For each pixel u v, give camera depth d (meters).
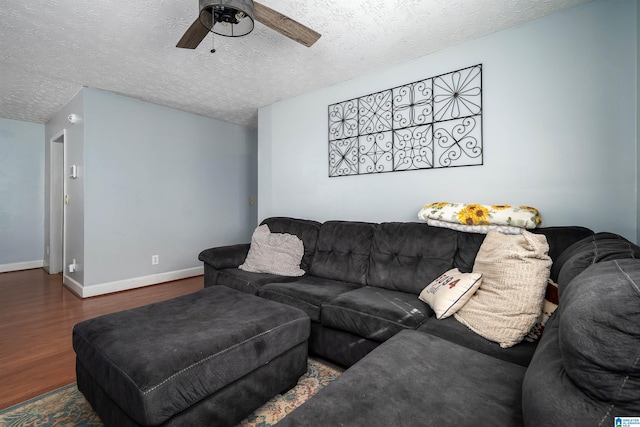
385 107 2.65
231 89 3.18
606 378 0.57
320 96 3.12
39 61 2.56
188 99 3.51
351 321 1.70
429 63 2.41
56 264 4.40
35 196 4.71
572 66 1.86
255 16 1.60
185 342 1.23
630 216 1.69
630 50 1.69
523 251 1.41
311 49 2.34
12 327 2.47
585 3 1.81
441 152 2.35
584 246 1.25
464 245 1.92
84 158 3.18
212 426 1.21
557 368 0.70
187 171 4.09
